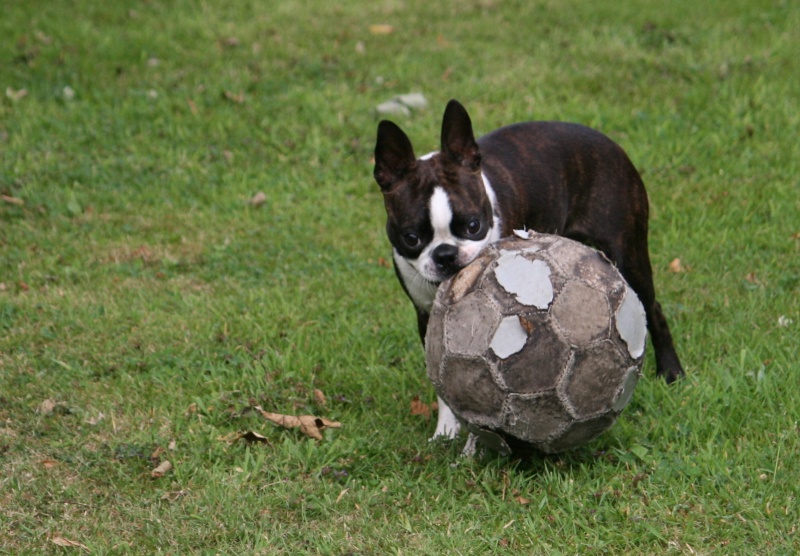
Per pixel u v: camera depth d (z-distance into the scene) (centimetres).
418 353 820
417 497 615
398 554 561
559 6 1638
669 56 1430
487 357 574
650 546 565
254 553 571
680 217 1049
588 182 738
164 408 738
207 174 1188
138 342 840
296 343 834
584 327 570
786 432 659
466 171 658
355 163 1209
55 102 1325
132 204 1130
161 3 1638
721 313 859
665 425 680
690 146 1188
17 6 1573
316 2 1669
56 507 622
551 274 576
